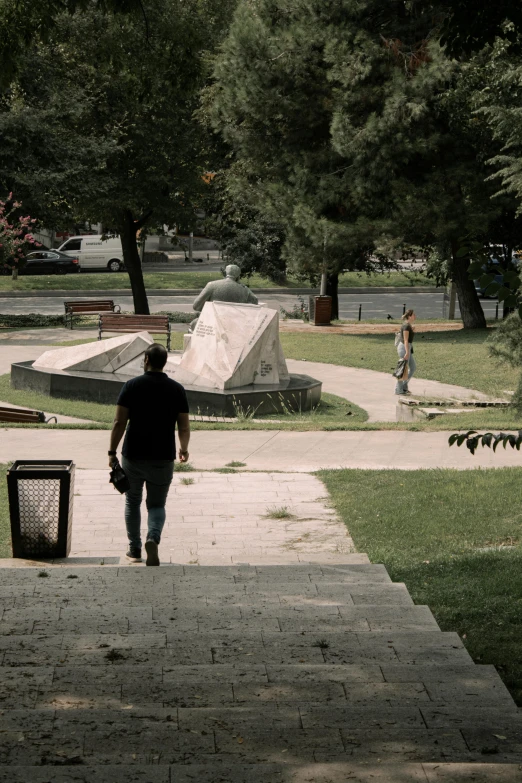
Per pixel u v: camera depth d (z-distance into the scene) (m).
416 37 53.16
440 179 51.22
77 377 35.41
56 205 63.75
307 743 6.16
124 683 7.62
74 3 23.16
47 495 14.93
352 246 53.25
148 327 47.66
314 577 12.54
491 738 6.32
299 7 53.50
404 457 24.30
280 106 53.47
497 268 9.84
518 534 16.80
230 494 20.30
